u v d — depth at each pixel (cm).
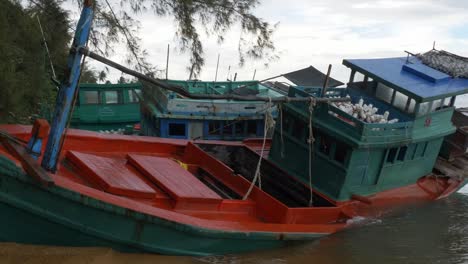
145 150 1270
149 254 911
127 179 1006
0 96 1257
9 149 823
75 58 845
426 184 1380
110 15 1658
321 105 1176
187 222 905
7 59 1268
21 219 822
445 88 1266
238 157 1396
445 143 1469
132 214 854
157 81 912
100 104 1977
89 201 824
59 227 841
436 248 1115
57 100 862
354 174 1149
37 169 789
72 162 1036
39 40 1449
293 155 1262
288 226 1024
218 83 1898
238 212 1068
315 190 1188
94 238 866
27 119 1505
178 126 1633
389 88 1269
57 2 1703
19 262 804
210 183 1208
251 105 1664
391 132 1154
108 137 1209
